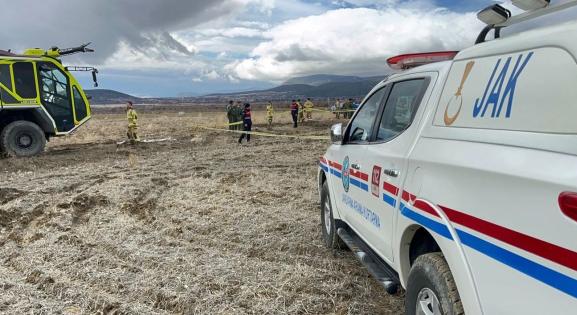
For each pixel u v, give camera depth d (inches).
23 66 561.6
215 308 152.1
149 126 1087.6
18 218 276.5
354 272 180.1
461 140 95.7
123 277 179.3
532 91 78.2
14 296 164.9
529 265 71.3
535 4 88.4
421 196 105.4
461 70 104.4
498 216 78.6
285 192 331.9
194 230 245.3
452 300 91.5
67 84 596.7
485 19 107.9
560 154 69.0
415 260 108.4
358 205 159.2
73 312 152.6
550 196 67.6
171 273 182.5
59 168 482.0
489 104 89.7
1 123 585.0
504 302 77.1
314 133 884.0
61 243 225.5
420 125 116.3
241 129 894.4
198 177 408.5
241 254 205.6
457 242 90.0
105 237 233.3
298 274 176.4
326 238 212.1
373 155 142.8
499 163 80.4
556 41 75.0
